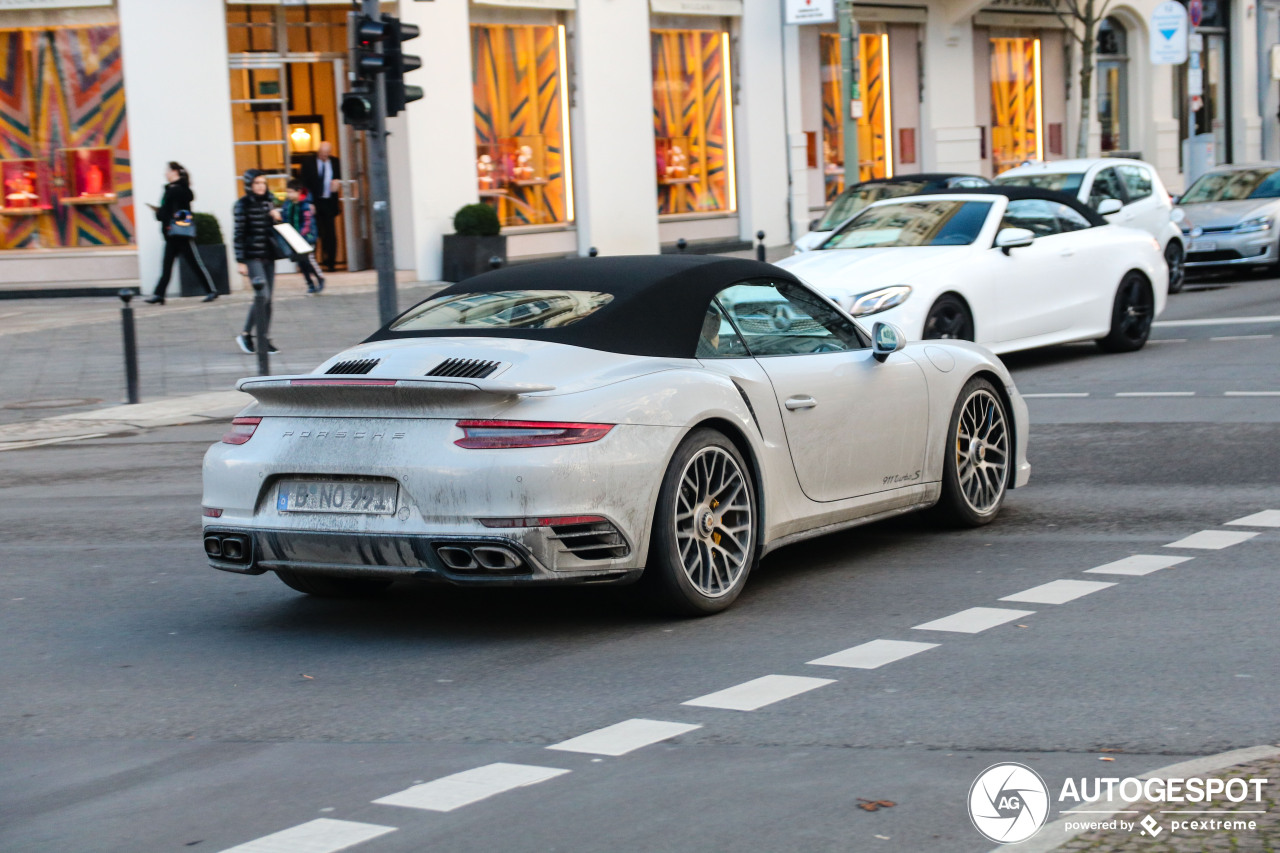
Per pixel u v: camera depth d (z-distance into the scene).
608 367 6.11
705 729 4.89
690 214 29.42
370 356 6.33
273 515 6.10
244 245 17.59
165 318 20.97
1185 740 4.62
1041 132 37.91
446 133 24.86
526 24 26.25
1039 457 10.20
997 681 5.31
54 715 5.35
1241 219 23.53
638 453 5.93
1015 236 14.05
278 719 5.20
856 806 4.14
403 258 25.11
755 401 6.55
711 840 3.94
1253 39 44.91
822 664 5.61
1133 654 5.59
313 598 7.12
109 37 23.77
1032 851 3.67
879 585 6.90
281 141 24.73
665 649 5.91
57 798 4.48
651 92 28.25
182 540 8.64
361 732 5.02
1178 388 12.98
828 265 13.89
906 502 7.54
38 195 24.27
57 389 15.72
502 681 5.56
